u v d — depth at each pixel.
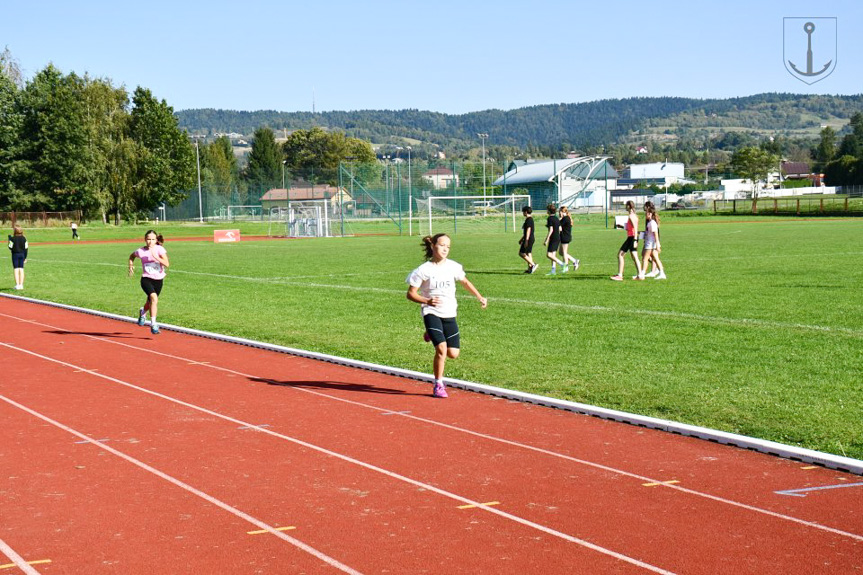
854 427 8.23
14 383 10.91
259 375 11.37
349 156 189.88
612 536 5.62
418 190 78.88
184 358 12.76
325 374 11.41
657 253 22.80
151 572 5.10
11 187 82.31
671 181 166.12
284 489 6.62
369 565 5.18
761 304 17.23
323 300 19.72
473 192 82.69
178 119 92.00
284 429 8.49
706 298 18.31
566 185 92.44
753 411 8.90
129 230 76.06
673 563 5.18
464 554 5.33
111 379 11.16
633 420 8.61
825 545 5.45
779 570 5.07
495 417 8.93
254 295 21.17
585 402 9.51
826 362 11.38
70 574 5.10
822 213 76.88
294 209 70.62
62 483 6.81
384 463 7.31
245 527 5.82
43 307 20.30
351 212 84.38
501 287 21.27
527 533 5.68
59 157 81.94
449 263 9.88
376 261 32.44
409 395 10.05
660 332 13.98
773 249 34.25
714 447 7.76
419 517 5.99
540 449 7.72
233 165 159.75
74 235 64.19
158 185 87.00
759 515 6.00
